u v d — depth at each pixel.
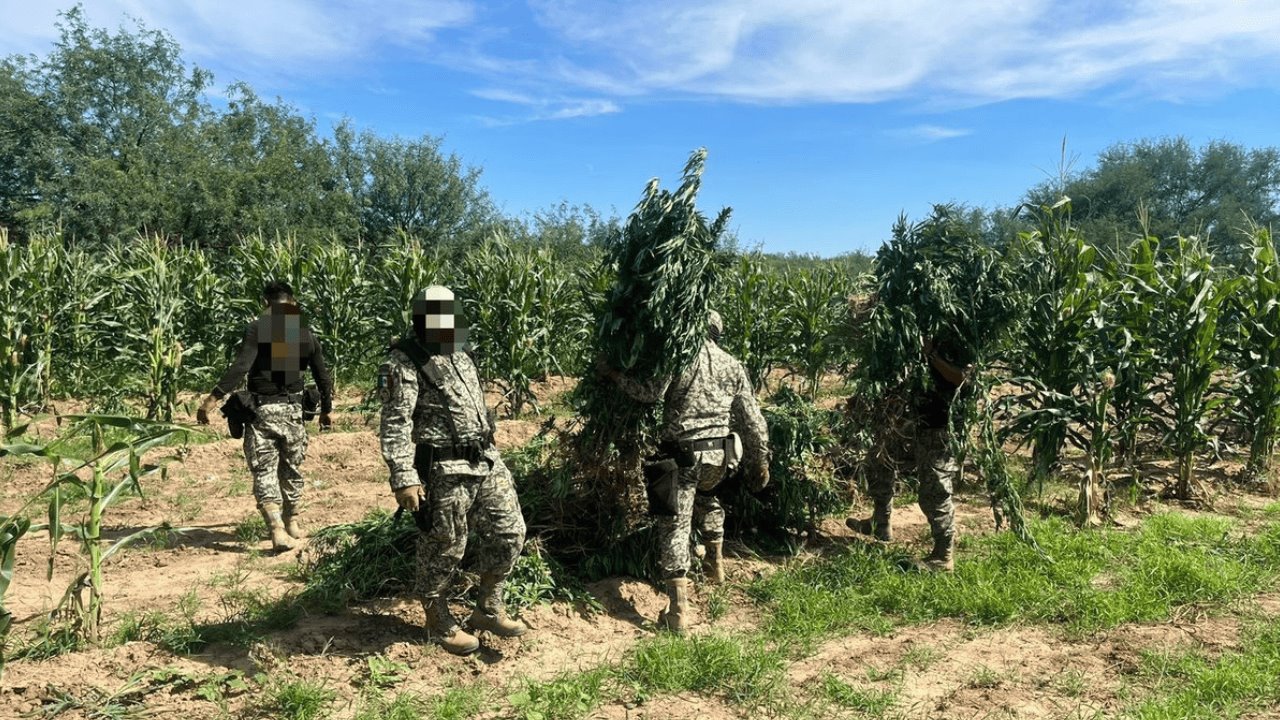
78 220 32.88
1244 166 47.44
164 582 4.98
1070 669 3.97
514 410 11.54
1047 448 6.99
